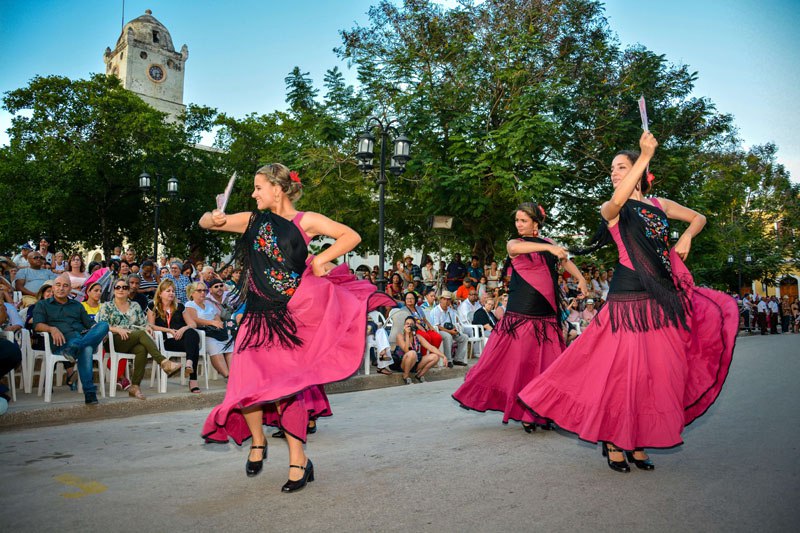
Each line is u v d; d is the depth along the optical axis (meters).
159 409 6.45
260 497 3.21
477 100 16.56
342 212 17.98
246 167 32.94
